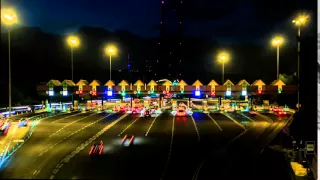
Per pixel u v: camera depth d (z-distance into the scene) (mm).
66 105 89062
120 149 29375
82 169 21812
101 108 84250
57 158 25359
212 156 26562
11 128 43625
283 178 19797
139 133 39969
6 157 25766
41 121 52906
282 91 61406
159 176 20219
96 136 37188
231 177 20047
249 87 62375
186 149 29625
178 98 157000
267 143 32750
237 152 28297
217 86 63281
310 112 31734
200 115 66688
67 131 41281
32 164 23266
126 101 120125
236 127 46625
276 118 59469
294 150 26047
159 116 64375
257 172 21188
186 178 19781
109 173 20781
